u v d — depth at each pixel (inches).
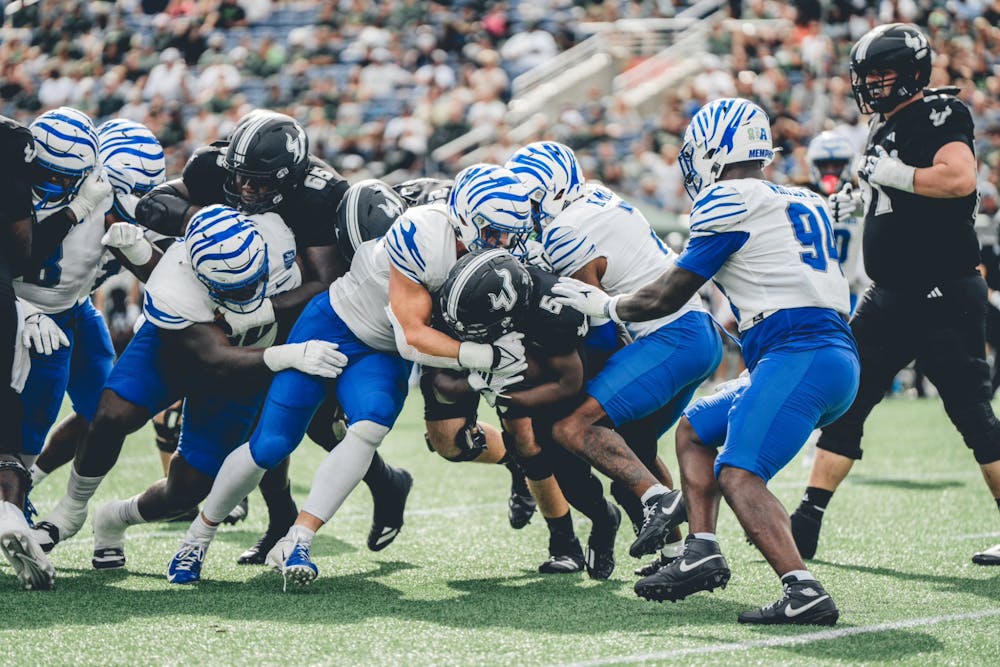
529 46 1776.6
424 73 1715.1
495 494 665.6
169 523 569.9
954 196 471.8
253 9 1830.7
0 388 429.7
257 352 434.6
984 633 371.2
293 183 447.8
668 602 417.1
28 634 364.8
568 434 431.5
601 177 1550.2
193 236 421.7
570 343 425.7
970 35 1680.6
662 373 440.8
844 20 1690.5
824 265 394.9
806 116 1595.7
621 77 1752.0
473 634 369.7
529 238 444.8
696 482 399.9
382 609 404.2
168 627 375.2
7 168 433.7
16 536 408.2
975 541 529.0
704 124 403.9
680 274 393.4
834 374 385.7
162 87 1738.4
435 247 417.7
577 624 383.6
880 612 399.5
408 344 420.8
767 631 373.4
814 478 493.7
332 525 576.7
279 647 353.4
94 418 450.6
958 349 485.1
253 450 430.3
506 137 1592.0
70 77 1798.7
